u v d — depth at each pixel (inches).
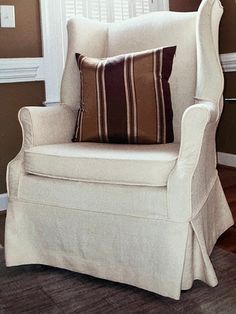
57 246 65.1
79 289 61.5
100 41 83.0
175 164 55.9
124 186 58.1
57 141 73.4
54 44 101.8
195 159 55.1
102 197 59.5
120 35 82.0
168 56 71.0
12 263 66.6
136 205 57.1
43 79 101.4
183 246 55.2
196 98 68.7
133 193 57.1
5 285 63.2
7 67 94.7
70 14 104.4
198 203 57.9
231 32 124.6
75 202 61.7
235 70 125.3
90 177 60.3
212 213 68.8
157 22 78.6
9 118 98.3
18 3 96.1
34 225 66.4
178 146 66.3
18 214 66.9
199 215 58.5
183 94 74.7
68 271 67.2
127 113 69.5
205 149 60.3
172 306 56.2
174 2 121.5
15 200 67.1
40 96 101.6
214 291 59.2
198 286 60.7
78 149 65.0
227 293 58.6
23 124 68.7
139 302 57.6
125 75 70.1
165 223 55.8
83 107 74.0
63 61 104.0
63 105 78.5
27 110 68.4
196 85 72.1
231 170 127.4
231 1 122.8
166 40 76.4
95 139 72.1
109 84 70.8
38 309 56.4
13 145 99.8
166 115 70.2
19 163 67.2
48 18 100.1
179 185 54.4
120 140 70.3
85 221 61.9
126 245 59.2
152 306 56.5
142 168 56.4
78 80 80.2
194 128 54.9
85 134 72.7
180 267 55.3
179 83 75.0
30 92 100.1
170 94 72.4
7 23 94.9
